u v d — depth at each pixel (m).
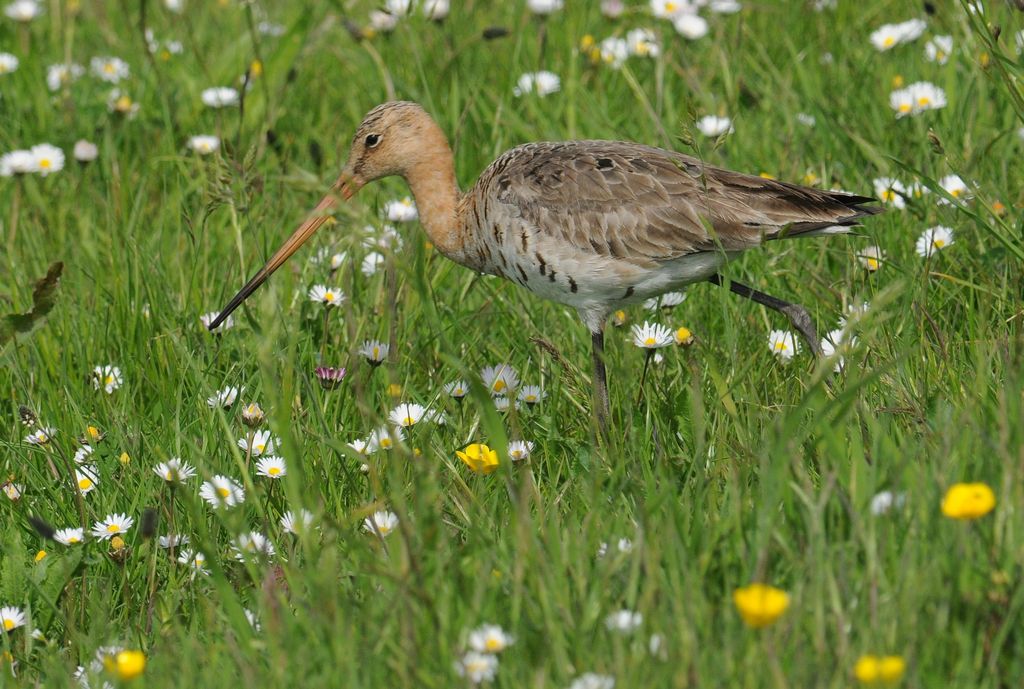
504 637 7.27
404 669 7.10
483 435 10.52
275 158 15.27
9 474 10.34
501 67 16.50
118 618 8.84
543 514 8.55
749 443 9.16
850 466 8.41
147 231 14.27
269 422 10.34
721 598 7.50
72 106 16.09
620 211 10.92
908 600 6.98
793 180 13.49
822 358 10.30
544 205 11.16
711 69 15.66
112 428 10.77
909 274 11.03
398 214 13.16
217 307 12.70
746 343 11.68
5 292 13.08
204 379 10.83
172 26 18.28
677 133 14.30
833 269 12.87
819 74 15.60
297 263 13.41
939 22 15.70
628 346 9.75
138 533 9.46
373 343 11.03
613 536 7.85
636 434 10.10
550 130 14.74
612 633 7.09
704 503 8.53
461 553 8.01
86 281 13.11
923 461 8.30
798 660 6.78
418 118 12.25
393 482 8.09
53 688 7.99
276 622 7.50
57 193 14.91
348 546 8.63
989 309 10.85
